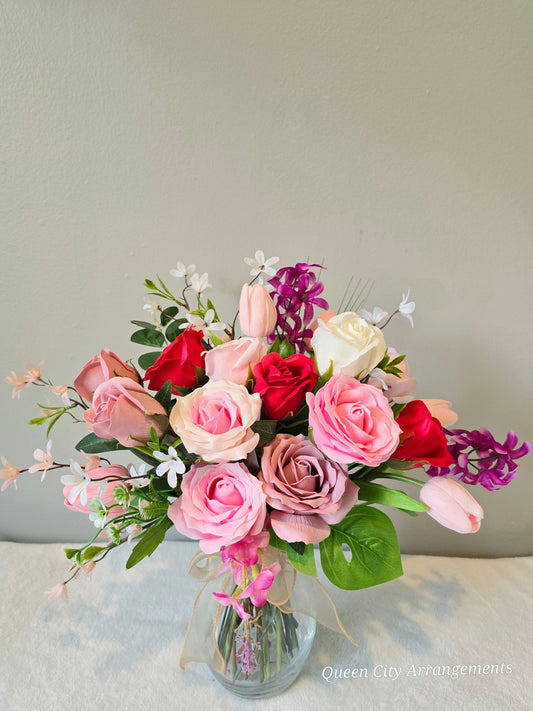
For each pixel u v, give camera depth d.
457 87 0.71
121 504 0.50
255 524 0.48
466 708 0.66
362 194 0.75
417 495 0.90
